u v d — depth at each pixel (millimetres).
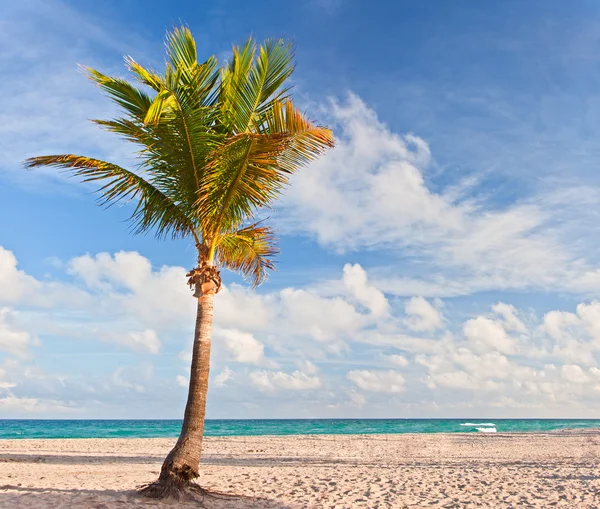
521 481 11867
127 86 8242
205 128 8570
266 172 8656
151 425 90500
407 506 8883
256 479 11758
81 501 7703
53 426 84562
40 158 8430
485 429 70000
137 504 7648
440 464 16266
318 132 8219
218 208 9039
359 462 17016
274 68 8625
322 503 8922
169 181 9109
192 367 8664
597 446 25469
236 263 11148
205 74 8586
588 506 8969
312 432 61188
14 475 11430
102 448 23281
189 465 8227
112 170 8758
